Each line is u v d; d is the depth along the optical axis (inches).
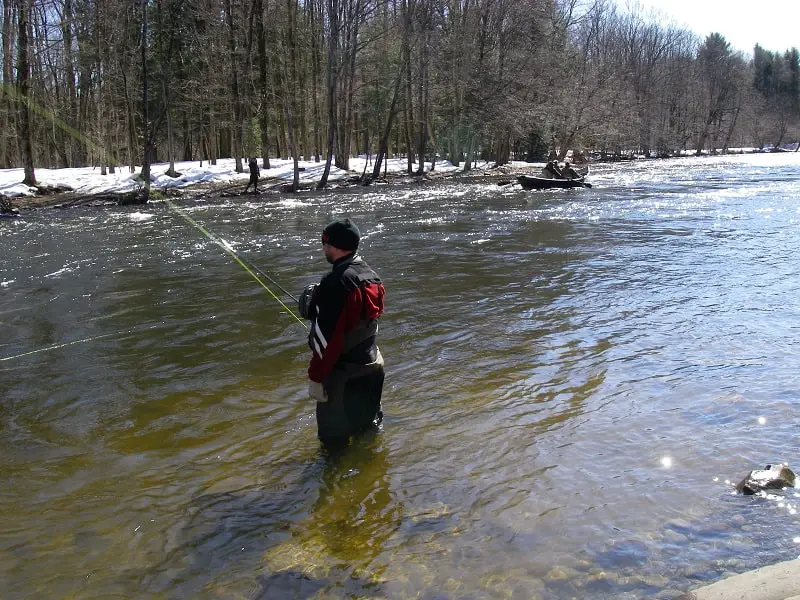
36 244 557.6
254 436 170.4
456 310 298.2
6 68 1042.1
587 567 109.0
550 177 1189.7
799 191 912.3
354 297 152.4
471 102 1716.3
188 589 109.3
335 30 1235.9
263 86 1419.8
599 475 141.5
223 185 1200.8
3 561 118.6
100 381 217.2
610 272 379.2
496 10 1723.7
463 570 110.2
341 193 1118.4
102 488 145.5
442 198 972.6
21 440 173.0
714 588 97.5
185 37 1443.2
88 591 109.7
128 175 1188.5
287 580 110.1
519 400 188.4
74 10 1195.3
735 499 128.5
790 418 166.1
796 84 4650.6
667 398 183.9
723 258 412.5
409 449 158.9
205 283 377.4
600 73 2028.8
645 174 1508.4
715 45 3459.6
